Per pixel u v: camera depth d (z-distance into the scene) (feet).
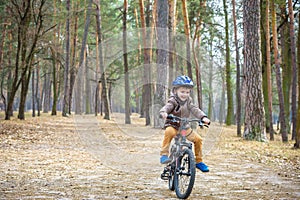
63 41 134.62
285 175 26.35
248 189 21.77
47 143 46.26
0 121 76.02
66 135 58.18
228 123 88.74
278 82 55.83
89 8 102.83
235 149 41.63
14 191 20.40
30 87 206.39
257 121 53.47
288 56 80.94
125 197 19.45
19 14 81.61
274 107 107.34
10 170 27.02
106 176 25.36
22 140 48.06
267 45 61.05
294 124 58.49
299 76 42.91
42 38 90.38
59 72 139.13
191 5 88.22
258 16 53.21
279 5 68.13
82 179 24.32
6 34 97.55
